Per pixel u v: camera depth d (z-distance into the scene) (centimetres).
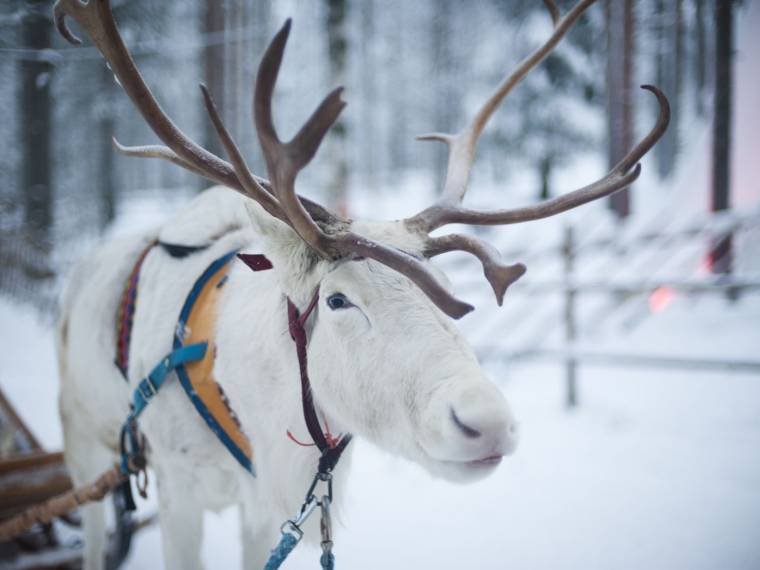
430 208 177
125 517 295
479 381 132
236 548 332
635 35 1215
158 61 1266
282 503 185
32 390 640
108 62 151
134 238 274
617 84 1161
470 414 125
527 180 1933
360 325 151
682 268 846
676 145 1528
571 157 1555
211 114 143
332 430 178
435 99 2125
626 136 1145
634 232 1019
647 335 717
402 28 2375
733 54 892
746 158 1014
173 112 1742
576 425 500
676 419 498
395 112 2636
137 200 2467
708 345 659
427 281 138
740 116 1049
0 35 896
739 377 586
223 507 227
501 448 129
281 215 158
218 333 200
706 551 307
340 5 917
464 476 137
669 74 1861
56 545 300
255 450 191
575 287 533
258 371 186
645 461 423
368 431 154
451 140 212
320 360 163
